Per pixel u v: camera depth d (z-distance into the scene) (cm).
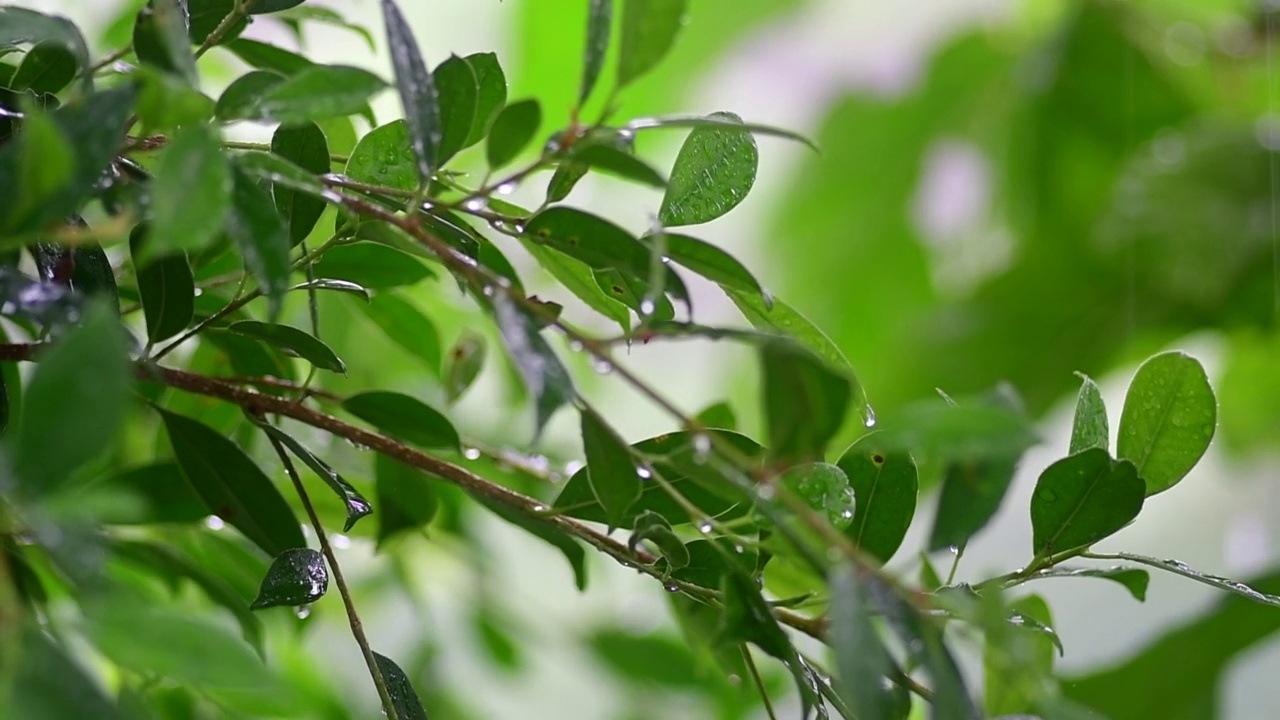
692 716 149
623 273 95
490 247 98
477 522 131
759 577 96
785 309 96
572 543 101
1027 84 223
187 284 95
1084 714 89
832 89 250
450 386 109
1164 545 231
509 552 196
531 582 197
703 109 243
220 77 121
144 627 84
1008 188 233
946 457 88
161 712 107
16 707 82
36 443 84
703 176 95
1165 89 217
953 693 87
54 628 93
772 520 88
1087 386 97
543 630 161
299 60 101
